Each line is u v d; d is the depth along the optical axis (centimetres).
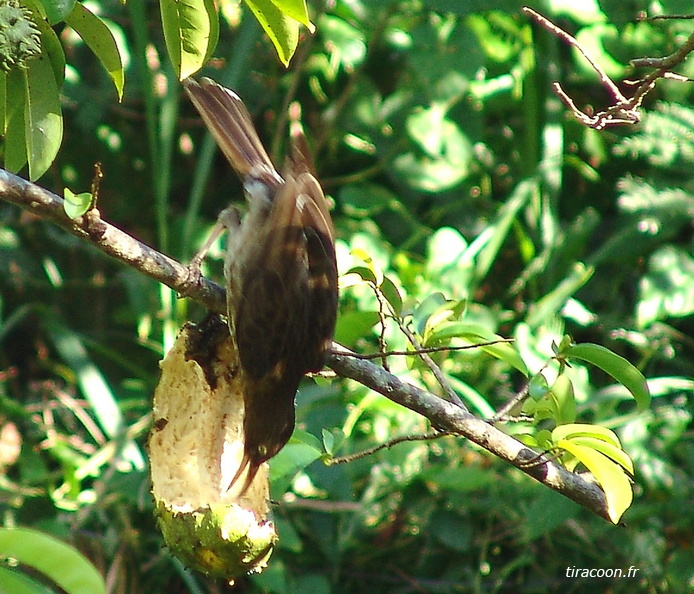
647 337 1077
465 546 955
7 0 534
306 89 1180
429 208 1184
